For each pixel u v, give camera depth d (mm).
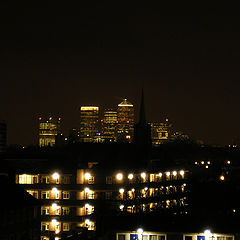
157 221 147625
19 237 164875
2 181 174500
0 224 157625
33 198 175375
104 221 149375
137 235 145250
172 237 142750
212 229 141000
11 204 163500
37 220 174875
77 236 149375
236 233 139625
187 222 147125
